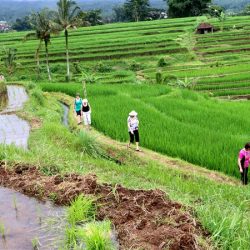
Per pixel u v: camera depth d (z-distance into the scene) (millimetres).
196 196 10695
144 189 9391
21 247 6852
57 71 59469
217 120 21547
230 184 13195
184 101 27109
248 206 10594
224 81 40531
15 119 21688
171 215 7699
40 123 20516
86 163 13078
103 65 59844
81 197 8125
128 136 18094
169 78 43250
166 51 66812
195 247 6672
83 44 74688
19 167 10859
